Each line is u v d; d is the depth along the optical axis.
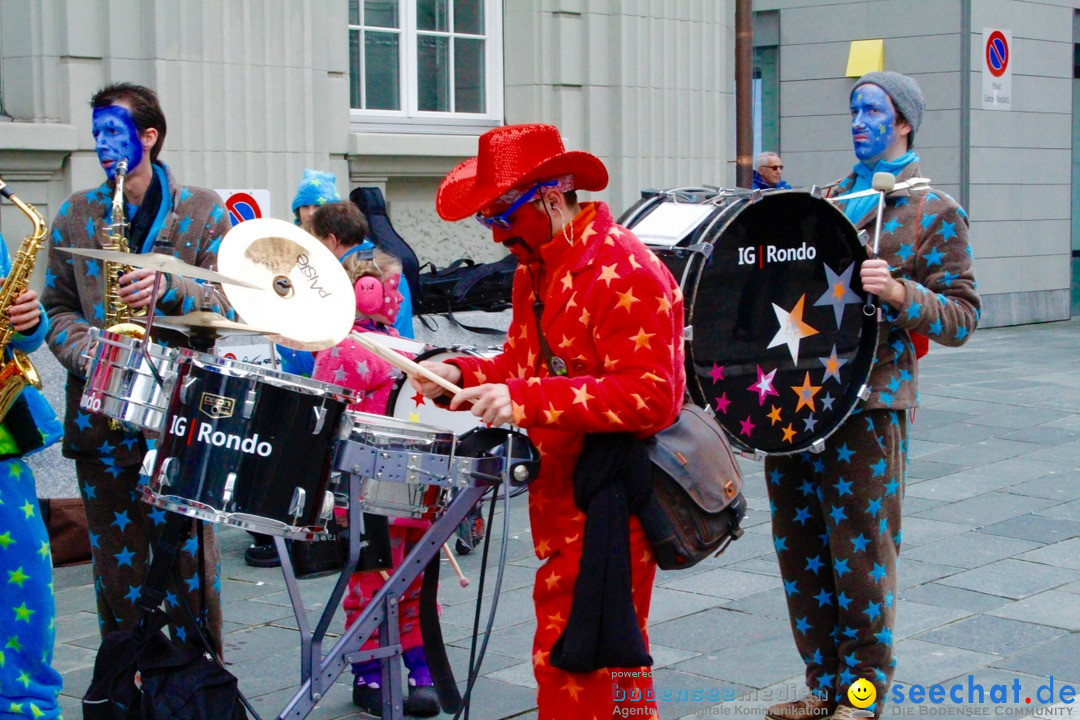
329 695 4.35
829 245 3.72
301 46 7.61
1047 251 15.96
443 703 3.28
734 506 3.15
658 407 2.89
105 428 3.80
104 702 3.01
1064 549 5.95
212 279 2.75
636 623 2.95
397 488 3.07
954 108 14.59
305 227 4.98
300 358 5.62
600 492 2.96
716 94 9.80
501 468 3.03
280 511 2.86
